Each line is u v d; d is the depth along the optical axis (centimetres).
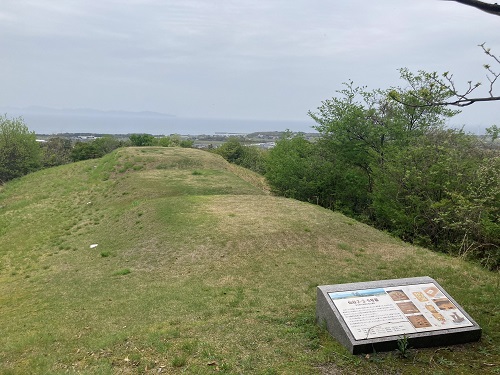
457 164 1341
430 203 1320
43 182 2391
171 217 1298
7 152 3997
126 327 632
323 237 1117
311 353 477
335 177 2191
